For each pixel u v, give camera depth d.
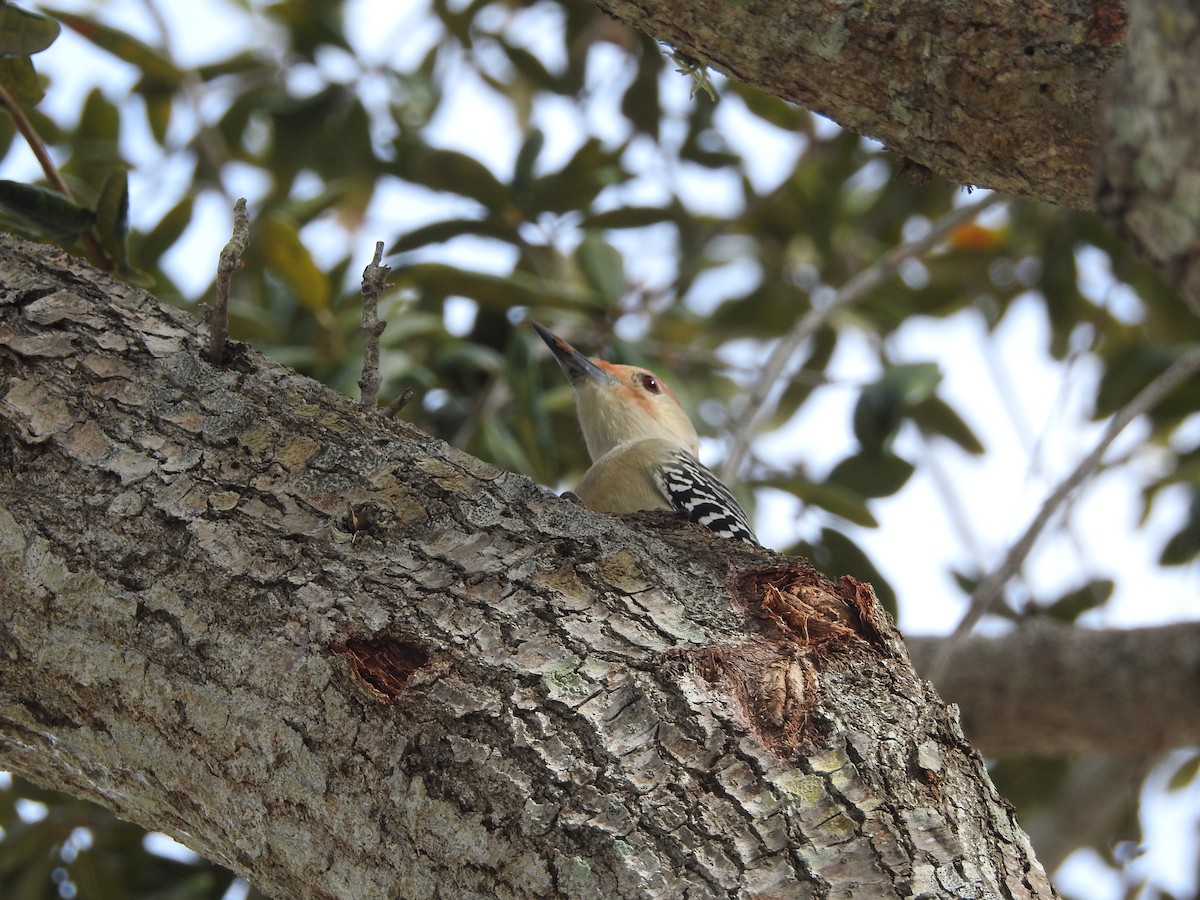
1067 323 14.02
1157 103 3.04
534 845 4.57
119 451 5.36
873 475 12.16
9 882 10.59
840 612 5.39
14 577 5.20
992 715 12.49
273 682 4.93
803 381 12.55
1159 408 13.15
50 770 5.68
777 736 4.91
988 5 5.59
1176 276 3.06
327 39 13.25
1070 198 6.05
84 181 12.85
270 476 5.37
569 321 12.20
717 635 5.16
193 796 5.13
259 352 5.91
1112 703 12.23
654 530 5.83
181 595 5.08
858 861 4.63
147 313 5.86
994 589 9.37
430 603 5.05
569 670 4.90
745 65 6.07
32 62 7.58
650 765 4.71
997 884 4.77
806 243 15.02
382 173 13.18
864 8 5.70
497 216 12.03
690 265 13.26
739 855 4.57
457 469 5.53
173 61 12.88
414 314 11.55
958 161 6.13
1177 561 13.48
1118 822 14.55
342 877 4.82
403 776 4.75
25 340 5.62
